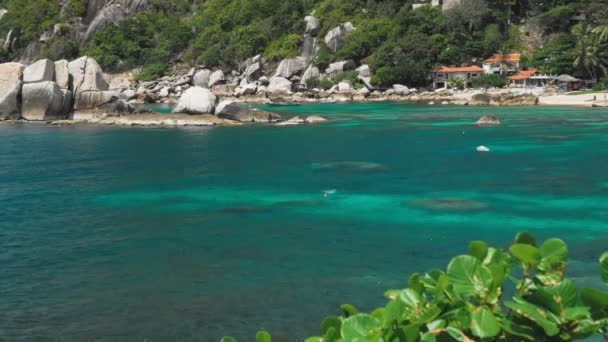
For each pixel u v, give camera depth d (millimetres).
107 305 12781
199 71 126938
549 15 116938
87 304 12852
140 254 16484
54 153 38750
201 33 140375
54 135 49438
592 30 98938
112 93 61562
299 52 127438
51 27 154500
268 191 25391
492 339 3766
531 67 107688
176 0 155750
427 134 48094
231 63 130875
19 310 12570
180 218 20703
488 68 109375
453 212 21016
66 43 145000
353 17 127562
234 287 13766
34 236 18500
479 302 3859
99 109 61344
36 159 35938
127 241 17828
